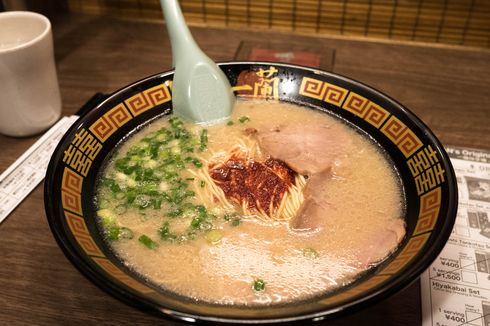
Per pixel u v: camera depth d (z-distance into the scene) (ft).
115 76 1.32
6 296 0.78
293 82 1.04
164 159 0.94
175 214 0.82
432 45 1.46
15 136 1.11
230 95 1.03
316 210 0.82
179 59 1.00
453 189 0.72
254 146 0.97
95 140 0.89
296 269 0.73
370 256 0.74
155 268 0.74
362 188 0.87
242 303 0.68
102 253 0.72
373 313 0.74
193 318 0.56
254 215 0.82
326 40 1.49
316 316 0.56
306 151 0.93
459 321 0.73
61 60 1.38
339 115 1.01
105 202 0.84
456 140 1.09
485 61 1.39
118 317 0.75
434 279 0.79
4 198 0.95
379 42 1.47
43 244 0.87
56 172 0.76
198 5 1.55
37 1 1.51
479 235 0.86
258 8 1.52
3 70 0.97
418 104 1.21
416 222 0.75
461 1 1.40
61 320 0.75
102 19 1.59
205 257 0.75
